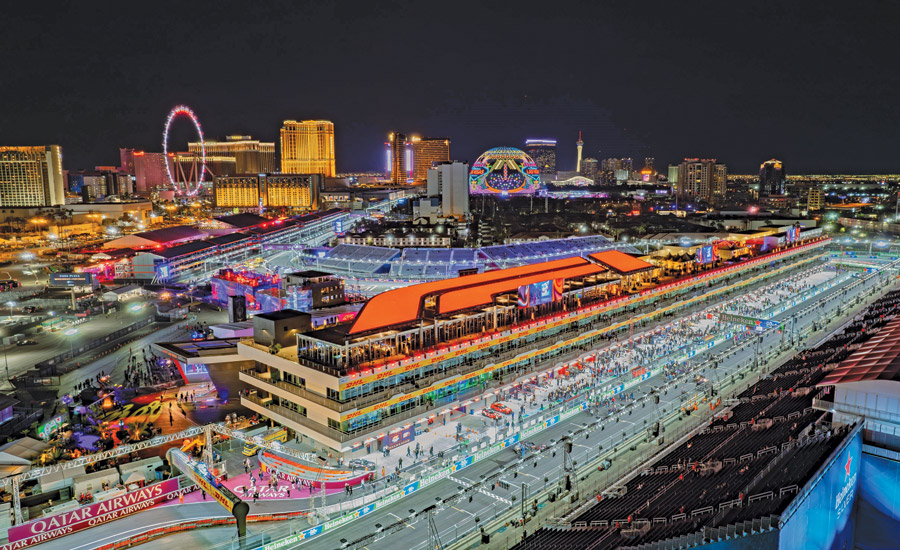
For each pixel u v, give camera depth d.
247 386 124.25
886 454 89.75
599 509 87.50
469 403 119.94
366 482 92.81
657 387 132.25
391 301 111.38
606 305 151.62
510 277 138.25
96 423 116.50
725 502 78.56
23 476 80.62
